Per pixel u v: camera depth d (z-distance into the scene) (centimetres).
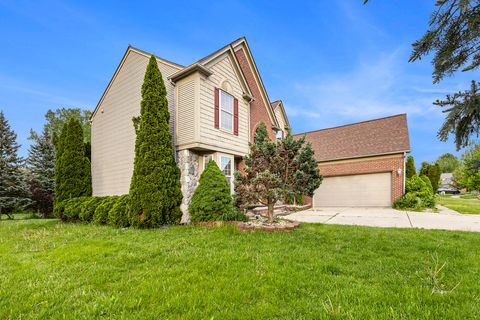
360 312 234
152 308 253
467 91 289
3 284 319
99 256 432
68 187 1074
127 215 747
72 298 278
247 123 1102
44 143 1628
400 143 1320
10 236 659
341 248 462
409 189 1234
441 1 265
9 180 1431
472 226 688
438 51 294
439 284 295
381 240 511
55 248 500
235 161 1081
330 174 1458
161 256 424
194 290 290
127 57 1038
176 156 859
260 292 284
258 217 817
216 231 612
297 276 325
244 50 1188
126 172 985
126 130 1003
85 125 2850
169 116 803
